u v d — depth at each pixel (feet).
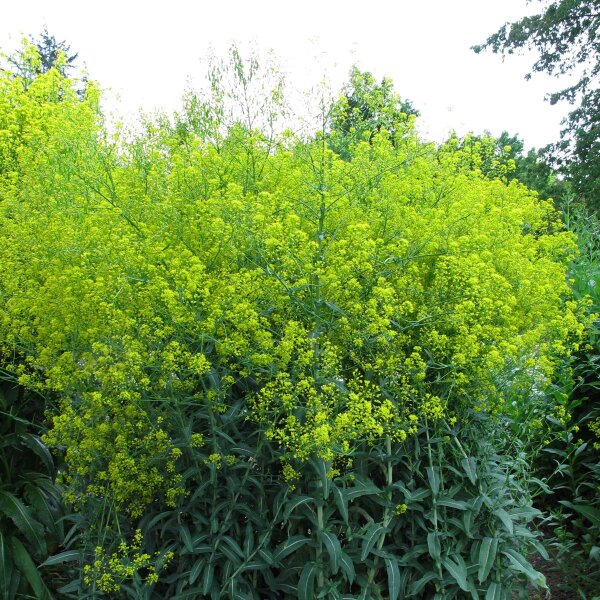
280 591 10.68
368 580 10.04
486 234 12.37
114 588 9.66
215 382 9.68
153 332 10.03
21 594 11.91
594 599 12.49
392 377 10.31
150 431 10.06
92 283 9.87
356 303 10.30
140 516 10.84
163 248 10.84
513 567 10.38
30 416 13.73
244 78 12.78
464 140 14.79
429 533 10.05
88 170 12.08
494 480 10.69
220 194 11.21
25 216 11.78
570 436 13.80
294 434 9.10
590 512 13.60
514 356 10.54
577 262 18.21
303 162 11.89
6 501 12.27
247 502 10.38
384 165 12.43
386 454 10.15
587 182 68.39
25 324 10.84
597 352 15.03
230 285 9.76
